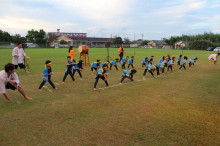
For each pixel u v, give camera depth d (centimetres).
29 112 461
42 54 2686
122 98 591
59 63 1588
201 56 2777
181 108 498
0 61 1619
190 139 336
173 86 776
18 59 1039
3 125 386
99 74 705
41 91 672
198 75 1084
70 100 566
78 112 464
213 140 333
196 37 7625
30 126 383
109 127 382
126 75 821
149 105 522
